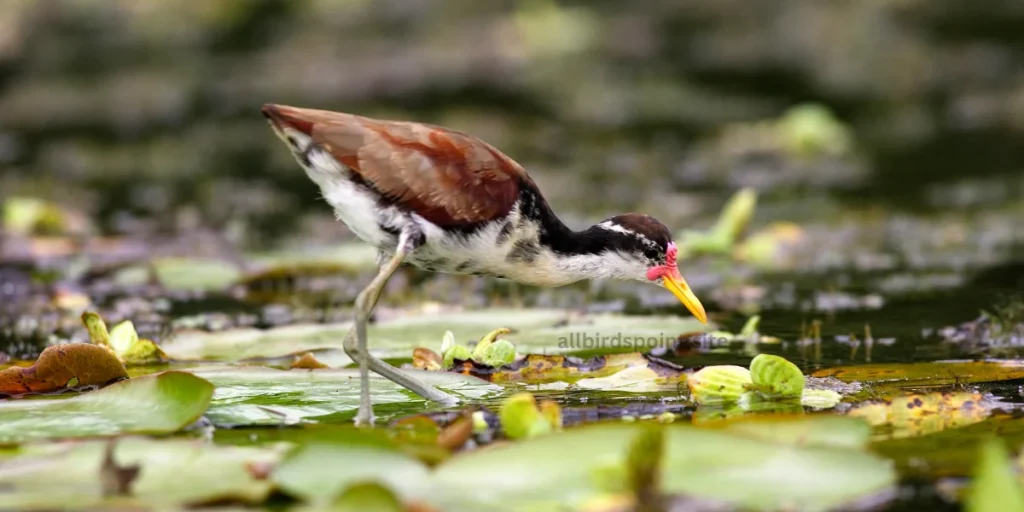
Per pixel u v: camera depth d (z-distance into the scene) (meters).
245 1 25.98
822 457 6.44
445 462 6.43
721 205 18.58
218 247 16.47
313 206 19.48
